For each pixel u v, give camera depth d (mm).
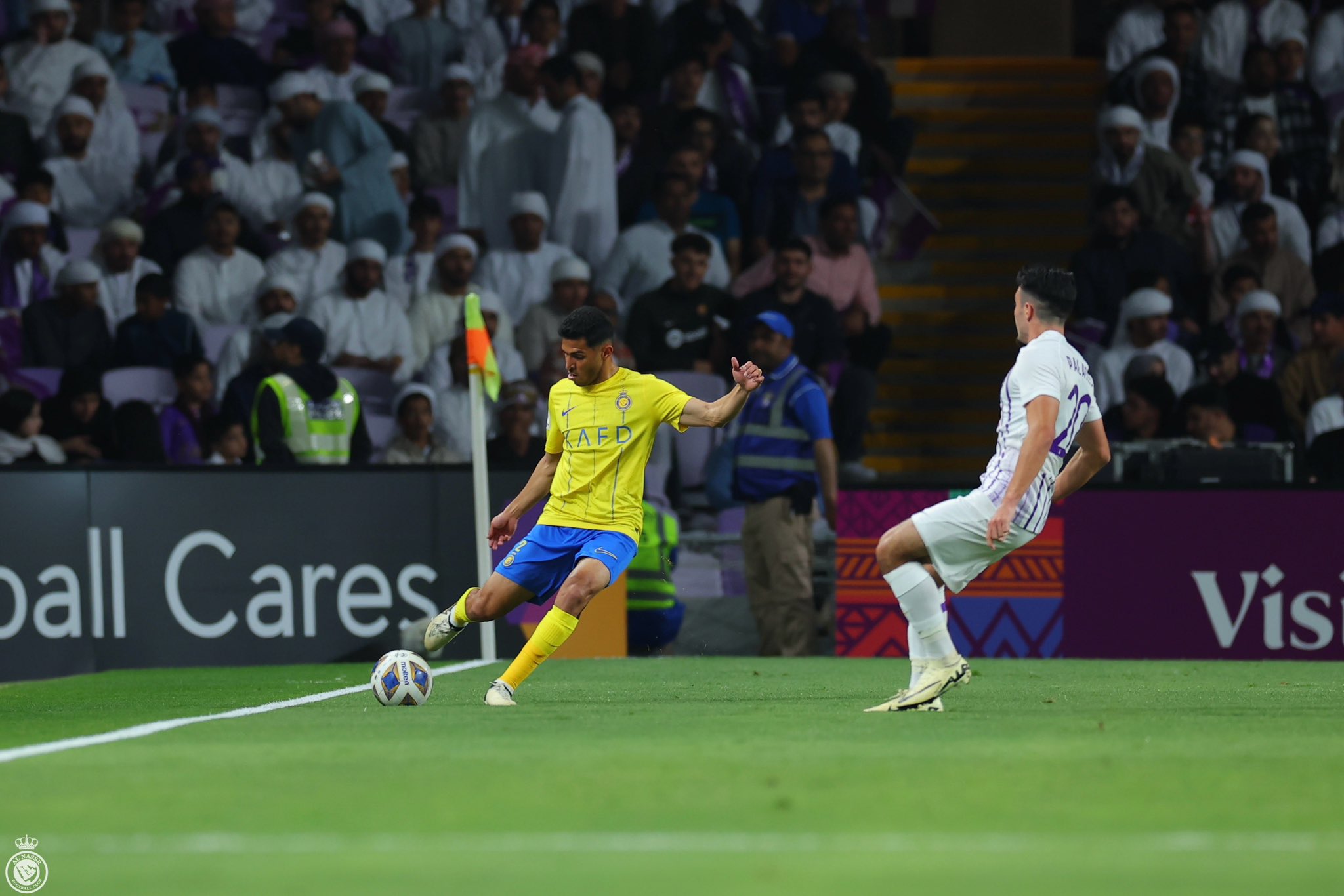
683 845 12008
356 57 59812
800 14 61938
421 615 39062
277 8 61312
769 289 51281
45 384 50188
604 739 19094
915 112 63844
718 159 56375
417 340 52531
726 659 38844
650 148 56875
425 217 54281
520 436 47719
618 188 56062
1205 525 39312
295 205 55750
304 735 20062
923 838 12266
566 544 25094
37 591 37625
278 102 55969
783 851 11750
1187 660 38938
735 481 40344
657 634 39969
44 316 50844
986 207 61406
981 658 39156
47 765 17078
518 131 56156
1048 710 23312
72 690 30422
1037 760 16859
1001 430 22344
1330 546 39156
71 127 55281
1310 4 60875
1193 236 55875
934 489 39906
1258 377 50875
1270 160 58062
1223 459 41969
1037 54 67250
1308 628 39156
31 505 37688
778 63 60000
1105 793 14500
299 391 43312
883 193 58750
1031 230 60406
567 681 30641
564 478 25188
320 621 38812
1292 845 11984
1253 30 59656
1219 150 58500
